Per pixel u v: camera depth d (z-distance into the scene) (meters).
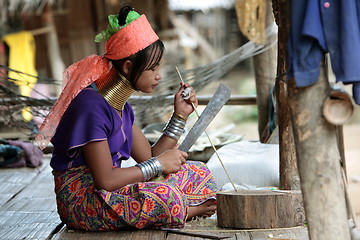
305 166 4.63
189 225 6.90
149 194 6.55
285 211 6.50
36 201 8.63
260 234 6.35
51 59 23.53
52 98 10.52
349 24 4.50
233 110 28.42
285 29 4.73
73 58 24.42
